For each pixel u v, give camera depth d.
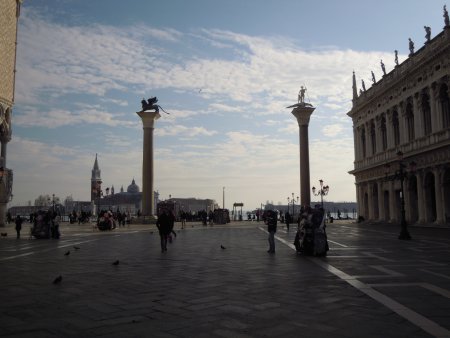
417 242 30.67
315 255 21.62
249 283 13.49
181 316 9.35
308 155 76.38
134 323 8.79
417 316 9.35
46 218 36.94
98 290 12.34
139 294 11.75
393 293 11.85
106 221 52.88
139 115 76.31
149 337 7.85
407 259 20.03
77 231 51.00
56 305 10.41
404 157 59.16
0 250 25.61
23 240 35.03
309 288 12.62
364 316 9.37
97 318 9.17
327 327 8.50
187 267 17.44
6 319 9.09
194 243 31.17
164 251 24.64
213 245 29.25
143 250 25.56
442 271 16.02
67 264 18.50
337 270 16.39
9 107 62.47
